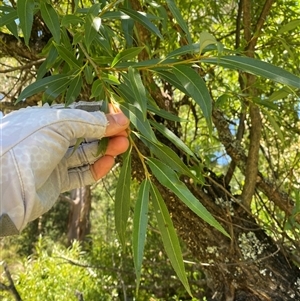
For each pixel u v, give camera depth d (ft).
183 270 2.35
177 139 2.47
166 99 4.66
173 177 2.39
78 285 7.66
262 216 5.49
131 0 3.48
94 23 2.38
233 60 2.25
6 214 1.99
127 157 2.60
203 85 2.16
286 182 5.00
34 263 9.14
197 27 5.07
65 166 2.72
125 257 8.37
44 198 2.37
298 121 5.07
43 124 2.15
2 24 2.62
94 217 22.34
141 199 2.39
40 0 2.45
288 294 4.09
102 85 2.44
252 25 4.89
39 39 4.09
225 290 4.35
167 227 2.42
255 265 4.17
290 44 4.63
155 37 4.73
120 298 8.14
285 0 5.02
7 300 6.77
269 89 5.02
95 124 2.31
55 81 2.56
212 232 4.20
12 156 2.03
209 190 4.33
